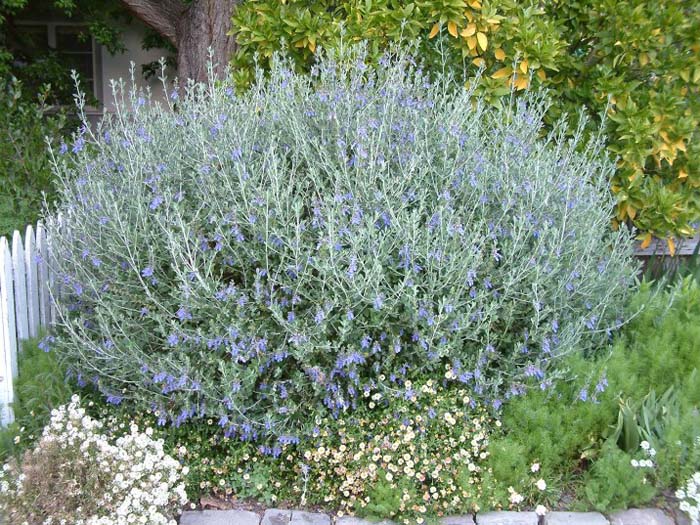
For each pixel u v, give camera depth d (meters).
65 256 3.71
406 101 4.06
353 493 3.05
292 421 3.19
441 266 3.19
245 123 3.75
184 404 3.20
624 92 4.87
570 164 4.24
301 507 3.11
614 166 4.52
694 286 4.42
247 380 3.06
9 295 3.69
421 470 3.05
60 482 2.81
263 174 3.53
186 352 3.22
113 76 10.64
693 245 5.79
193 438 3.27
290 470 3.20
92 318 3.60
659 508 3.07
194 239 3.26
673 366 3.70
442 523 2.97
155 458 2.87
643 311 4.09
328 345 3.01
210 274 3.29
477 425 3.19
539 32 4.79
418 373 3.29
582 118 4.56
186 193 3.69
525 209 3.59
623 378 3.49
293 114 3.74
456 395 3.27
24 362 3.70
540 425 3.23
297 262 3.09
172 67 10.45
